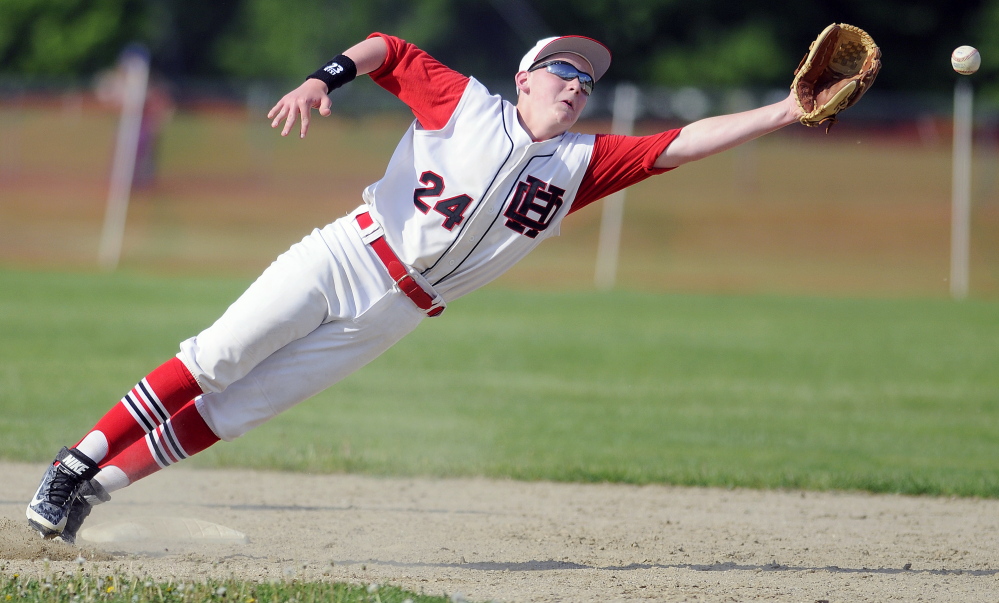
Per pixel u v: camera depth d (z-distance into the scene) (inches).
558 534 779.4
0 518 710.5
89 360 1567.4
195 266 3174.2
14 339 1754.4
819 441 1186.0
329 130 4185.5
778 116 605.0
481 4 5059.1
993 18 5206.7
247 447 1080.2
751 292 3046.3
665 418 1301.7
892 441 1192.2
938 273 3353.8
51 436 1063.0
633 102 3218.5
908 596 609.3
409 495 911.0
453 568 660.7
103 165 3949.3
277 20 5374.0
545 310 2480.3
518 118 621.6
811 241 3607.3
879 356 1863.9
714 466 1040.2
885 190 3956.7
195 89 4185.5
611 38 5275.6
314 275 610.5
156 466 645.3
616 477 991.0
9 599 521.7
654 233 3663.9
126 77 4025.6
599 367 1701.5
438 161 610.2
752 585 628.1
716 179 4133.9
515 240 623.5
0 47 5098.4
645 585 619.8
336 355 627.8
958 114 3142.2
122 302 2300.7
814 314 2498.8
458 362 1726.1
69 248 3312.0
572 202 624.1
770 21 5255.9
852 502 928.3
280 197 3900.1
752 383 1579.7
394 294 619.2
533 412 1325.0
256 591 543.8
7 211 3629.4
